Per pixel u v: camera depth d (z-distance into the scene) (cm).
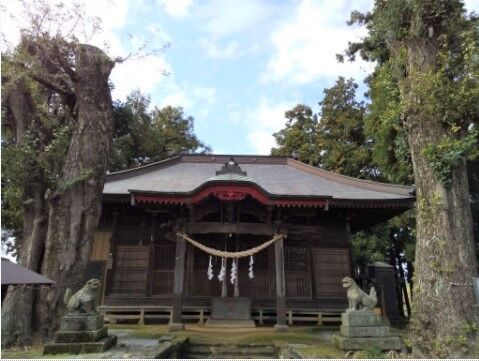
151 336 1019
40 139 995
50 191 931
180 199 1168
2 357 701
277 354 899
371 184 1508
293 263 1422
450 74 866
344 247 1449
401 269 2298
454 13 907
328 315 1370
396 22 920
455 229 762
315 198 1187
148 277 1363
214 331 1130
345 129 2256
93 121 998
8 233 1358
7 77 950
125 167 2256
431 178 806
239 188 1165
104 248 1416
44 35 957
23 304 838
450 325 706
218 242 1430
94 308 814
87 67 1025
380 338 780
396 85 986
